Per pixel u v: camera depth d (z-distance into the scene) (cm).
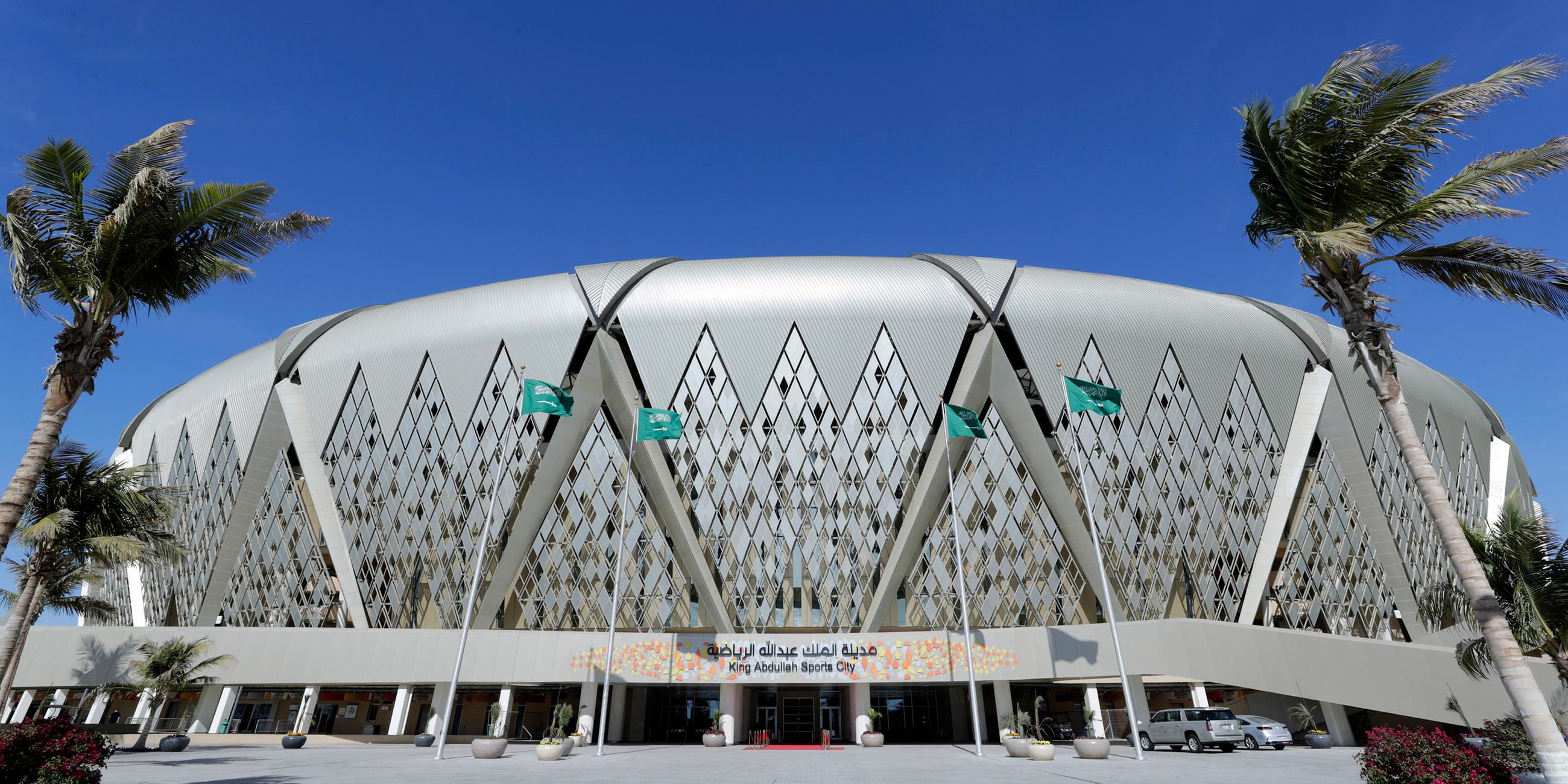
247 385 4488
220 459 4416
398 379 4244
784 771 2178
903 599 4059
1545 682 2648
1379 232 1481
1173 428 4003
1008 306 4059
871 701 4294
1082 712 4169
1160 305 4222
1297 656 3189
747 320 4059
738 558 3906
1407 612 3934
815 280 4191
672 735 4178
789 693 4191
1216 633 3391
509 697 4066
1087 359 4019
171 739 3147
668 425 3328
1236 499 3975
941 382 3991
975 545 3909
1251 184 1577
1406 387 4453
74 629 3922
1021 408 4009
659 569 3934
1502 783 1151
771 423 3981
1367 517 4028
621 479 4034
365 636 3856
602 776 1955
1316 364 4316
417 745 3612
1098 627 3622
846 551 3891
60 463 2073
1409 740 1227
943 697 4278
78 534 2088
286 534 4225
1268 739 2948
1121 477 3919
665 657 3738
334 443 4256
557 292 4231
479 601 3997
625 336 4081
